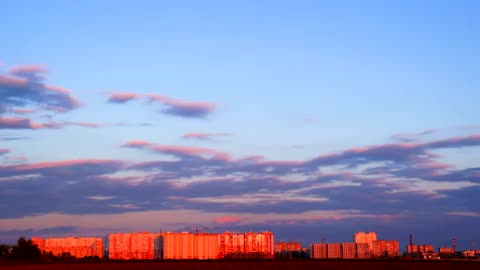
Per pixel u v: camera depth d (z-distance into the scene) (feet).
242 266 431.02
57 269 407.44
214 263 447.01
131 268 420.36
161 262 461.78
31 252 629.10
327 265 418.31
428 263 405.18
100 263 445.37
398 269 398.01
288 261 447.01
